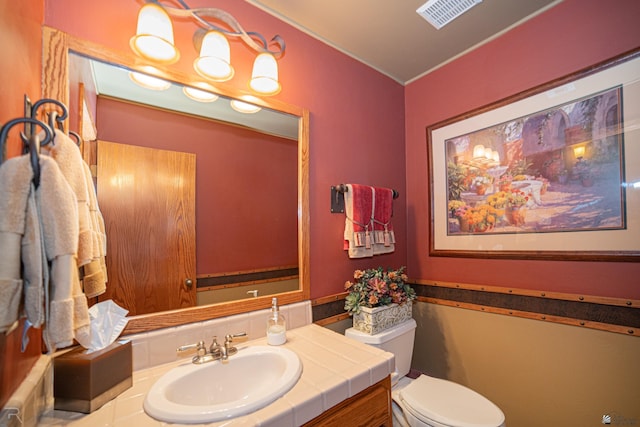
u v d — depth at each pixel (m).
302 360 1.00
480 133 1.68
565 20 1.38
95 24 0.96
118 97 1.01
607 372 1.25
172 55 1.04
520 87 1.52
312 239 1.49
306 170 1.48
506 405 1.55
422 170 1.98
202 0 1.19
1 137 0.53
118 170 1.01
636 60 1.19
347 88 1.71
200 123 1.20
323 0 1.34
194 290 1.15
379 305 1.52
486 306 1.64
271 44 1.38
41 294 0.53
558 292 1.39
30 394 0.64
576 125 1.34
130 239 1.02
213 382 0.96
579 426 1.32
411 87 2.05
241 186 1.30
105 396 0.76
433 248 1.90
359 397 0.94
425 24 1.53
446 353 1.81
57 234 0.56
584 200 1.32
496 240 1.61
